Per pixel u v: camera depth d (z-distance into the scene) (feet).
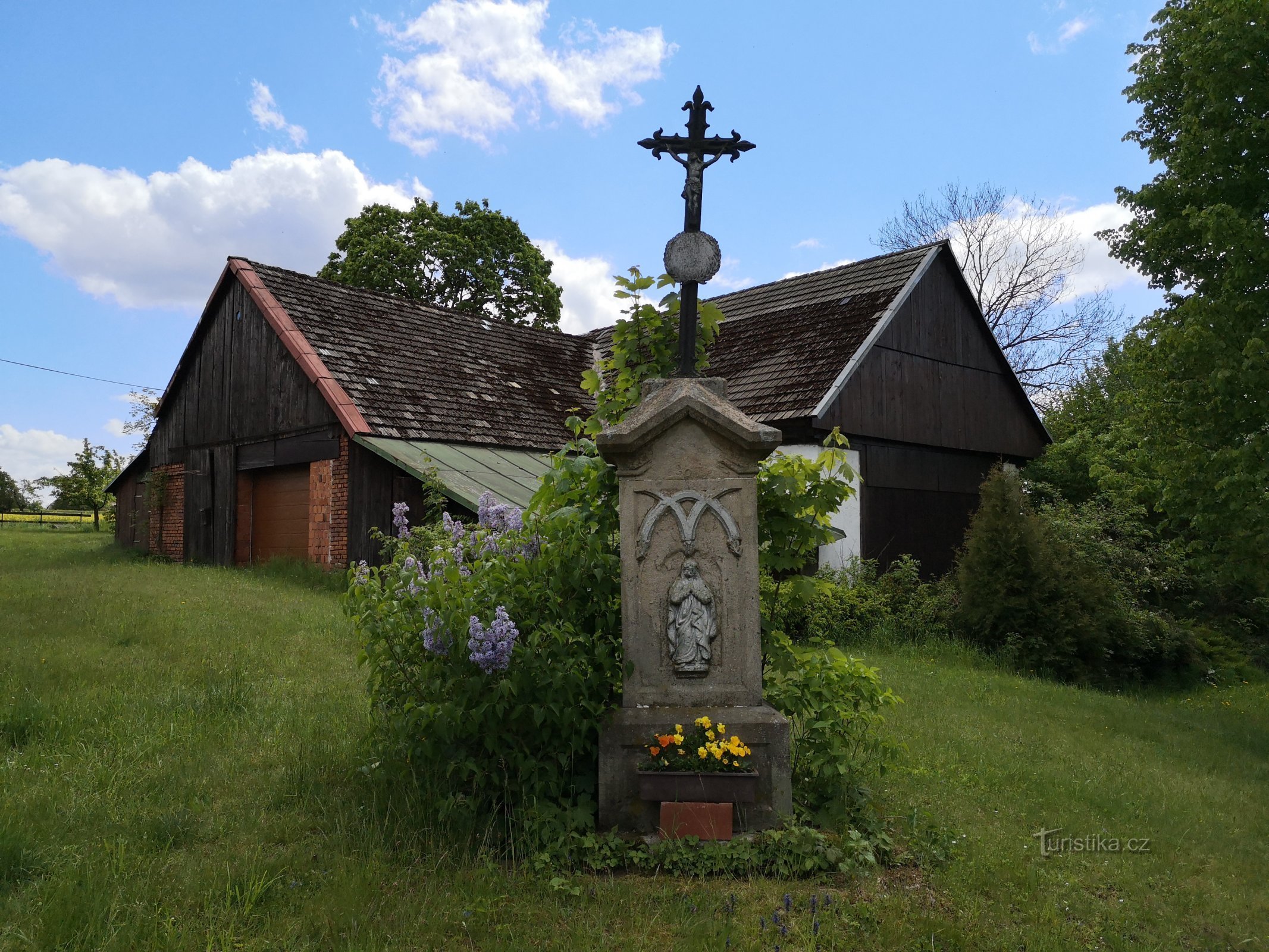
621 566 15.98
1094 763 23.56
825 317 54.08
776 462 17.11
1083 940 12.96
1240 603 57.82
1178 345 33.65
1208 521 34.09
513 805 14.56
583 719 14.49
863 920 12.36
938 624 42.24
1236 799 22.18
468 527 18.08
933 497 55.26
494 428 50.80
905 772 19.33
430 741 14.08
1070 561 42.37
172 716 18.93
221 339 55.62
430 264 97.19
